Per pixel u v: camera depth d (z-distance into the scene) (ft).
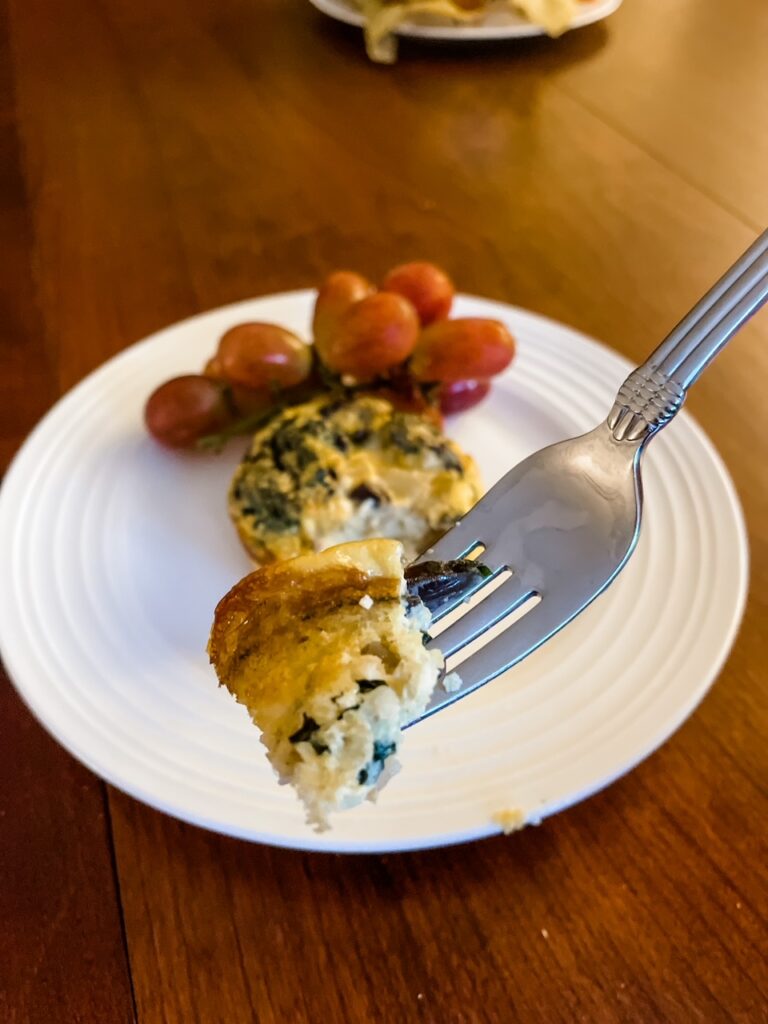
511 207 0.98
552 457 0.49
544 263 0.91
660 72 1.22
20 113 1.12
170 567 0.63
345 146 1.08
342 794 0.39
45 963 0.42
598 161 1.05
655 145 1.08
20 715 0.52
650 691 0.51
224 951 0.42
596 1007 0.41
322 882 0.45
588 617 0.56
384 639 0.42
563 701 0.51
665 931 0.43
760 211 0.97
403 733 0.49
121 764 0.47
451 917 0.44
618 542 0.46
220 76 1.19
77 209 0.97
